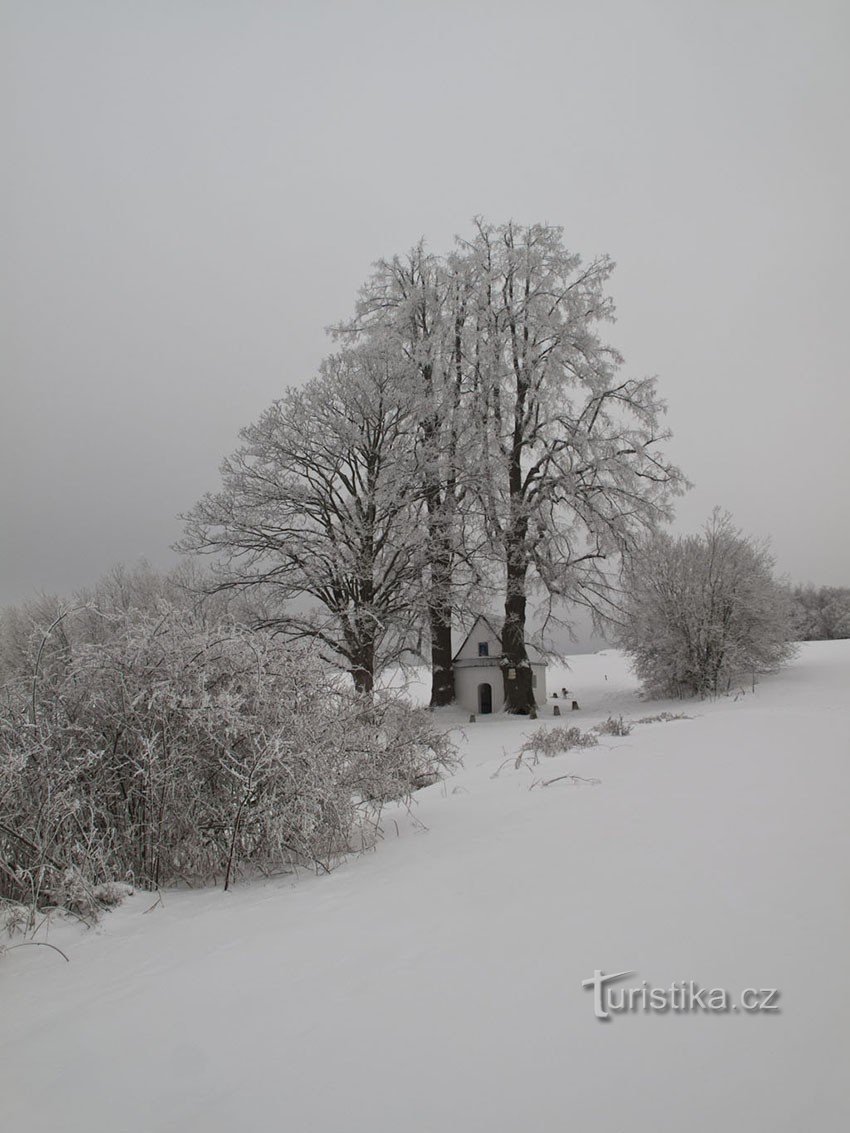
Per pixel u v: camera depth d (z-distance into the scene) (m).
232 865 5.61
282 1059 2.47
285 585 24.45
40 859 5.06
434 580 26.61
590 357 30.62
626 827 5.40
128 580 34.81
